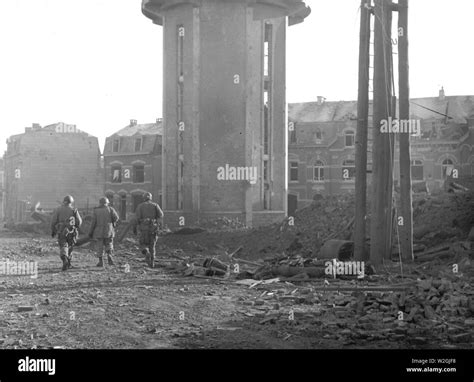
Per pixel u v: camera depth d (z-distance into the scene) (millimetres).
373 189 17172
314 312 10156
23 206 63188
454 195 21406
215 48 33719
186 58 34562
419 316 9383
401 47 17484
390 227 17703
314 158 55656
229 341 8195
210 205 33531
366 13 17391
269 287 13445
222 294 12445
